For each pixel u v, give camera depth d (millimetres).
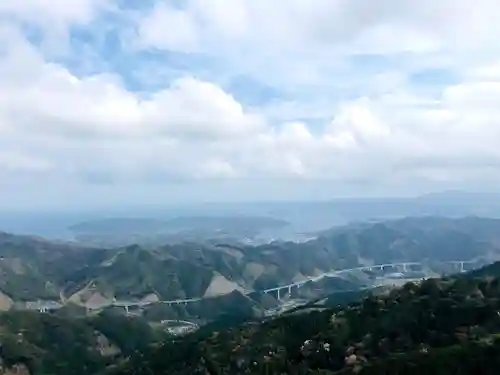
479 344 146875
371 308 196625
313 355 175750
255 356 188875
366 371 148625
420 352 152500
